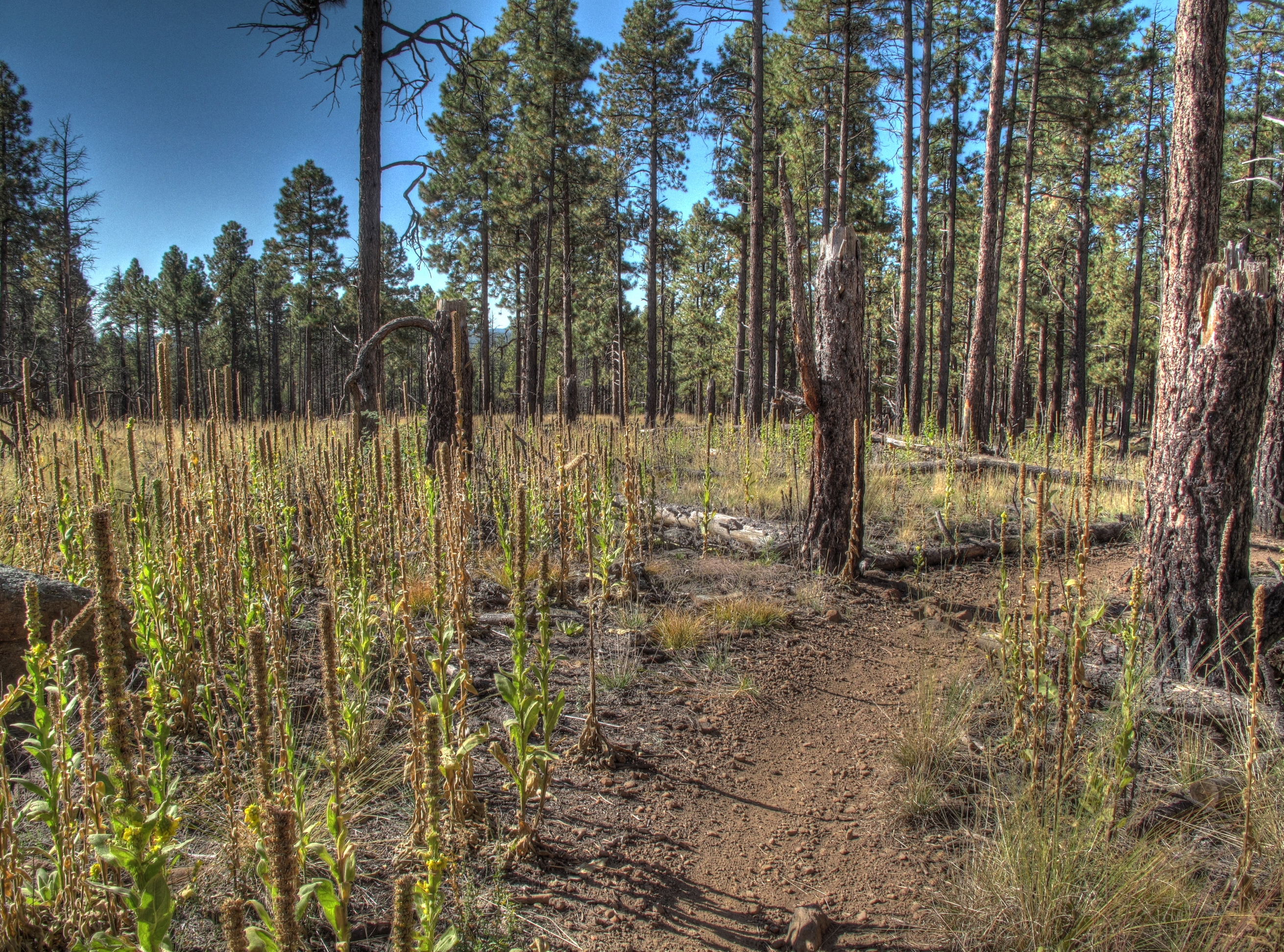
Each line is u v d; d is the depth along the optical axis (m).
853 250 6.66
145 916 1.64
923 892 2.77
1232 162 24.19
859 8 19.14
